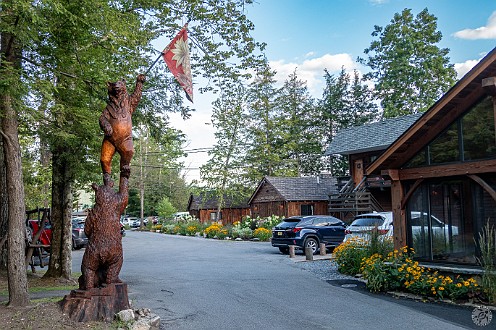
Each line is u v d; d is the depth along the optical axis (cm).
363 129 2959
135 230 5241
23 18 730
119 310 730
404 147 1127
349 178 3003
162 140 1503
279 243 1973
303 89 5694
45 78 912
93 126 1055
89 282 732
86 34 870
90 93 1030
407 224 1160
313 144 5462
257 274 1341
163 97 1412
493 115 969
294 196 3512
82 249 2475
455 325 727
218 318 787
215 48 1410
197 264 1622
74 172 1235
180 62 849
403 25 3950
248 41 1418
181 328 722
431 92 3831
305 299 958
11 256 812
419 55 3912
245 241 2880
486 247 959
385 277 1037
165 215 5219
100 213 743
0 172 1352
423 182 1130
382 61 4091
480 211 1007
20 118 966
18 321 687
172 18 1353
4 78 725
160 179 6184
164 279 1253
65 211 1277
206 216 5059
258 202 3881
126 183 783
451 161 1051
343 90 5478
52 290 1085
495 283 862
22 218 837
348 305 894
